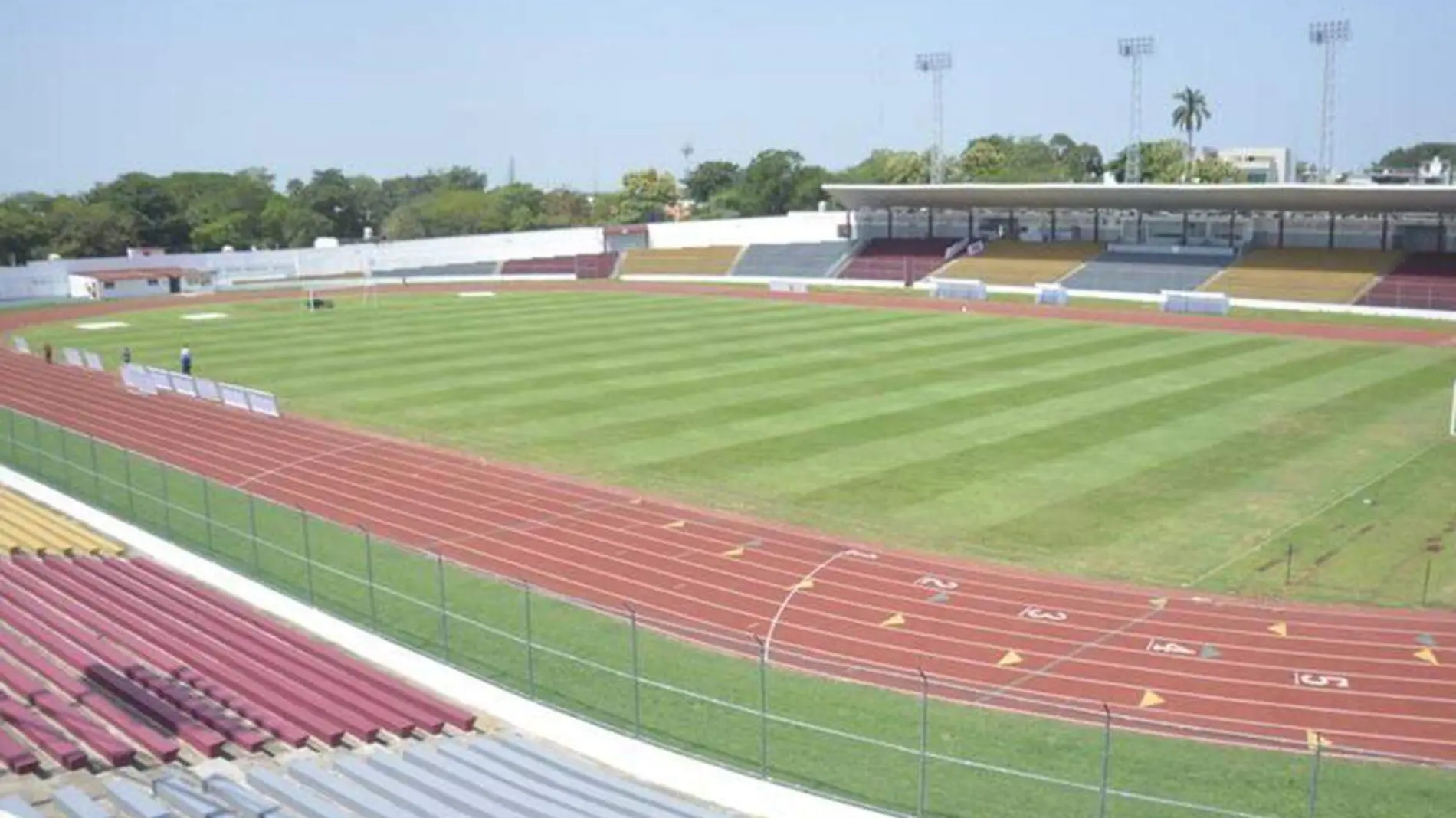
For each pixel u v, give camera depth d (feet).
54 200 539.29
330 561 99.14
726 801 60.13
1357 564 94.32
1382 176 418.72
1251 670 75.25
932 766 63.67
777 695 72.90
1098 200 308.19
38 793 54.24
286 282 376.07
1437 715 68.90
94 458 125.59
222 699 67.51
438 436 143.33
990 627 83.20
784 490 117.08
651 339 224.74
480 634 83.41
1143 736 66.90
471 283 368.89
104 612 82.79
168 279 357.00
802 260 366.63
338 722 65.51
